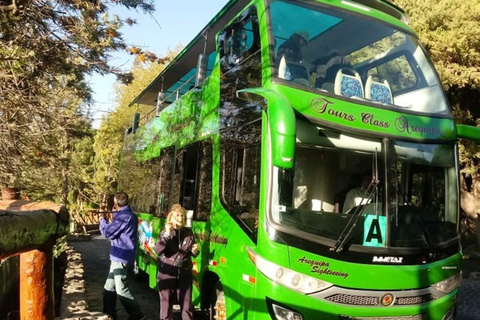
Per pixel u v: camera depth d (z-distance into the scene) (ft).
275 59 17.71
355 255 15.83
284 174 16.11
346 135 16.99
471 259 57.67
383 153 17.25
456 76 45.47
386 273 16.10
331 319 15.40
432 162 18.16
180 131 27.86
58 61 25.91
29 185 30.25
